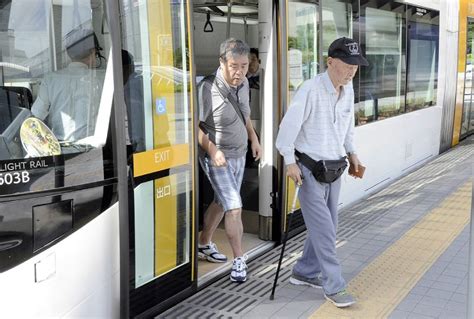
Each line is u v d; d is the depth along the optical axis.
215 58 5.93
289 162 3.79
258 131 5.42
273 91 5.00
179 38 3.61
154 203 3.50
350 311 3.91
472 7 10.77
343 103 3.87
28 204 2.69
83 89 3.01
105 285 3.16
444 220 5.96
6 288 2.59
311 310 3.92
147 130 3.39
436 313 3.87
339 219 6.04
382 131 7.31
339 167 3.84
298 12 5.18
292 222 5.34
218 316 3.81
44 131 2.83
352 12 6.33
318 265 4.24
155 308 3.61
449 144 10.30
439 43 9.37
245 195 5.50
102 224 3.08
